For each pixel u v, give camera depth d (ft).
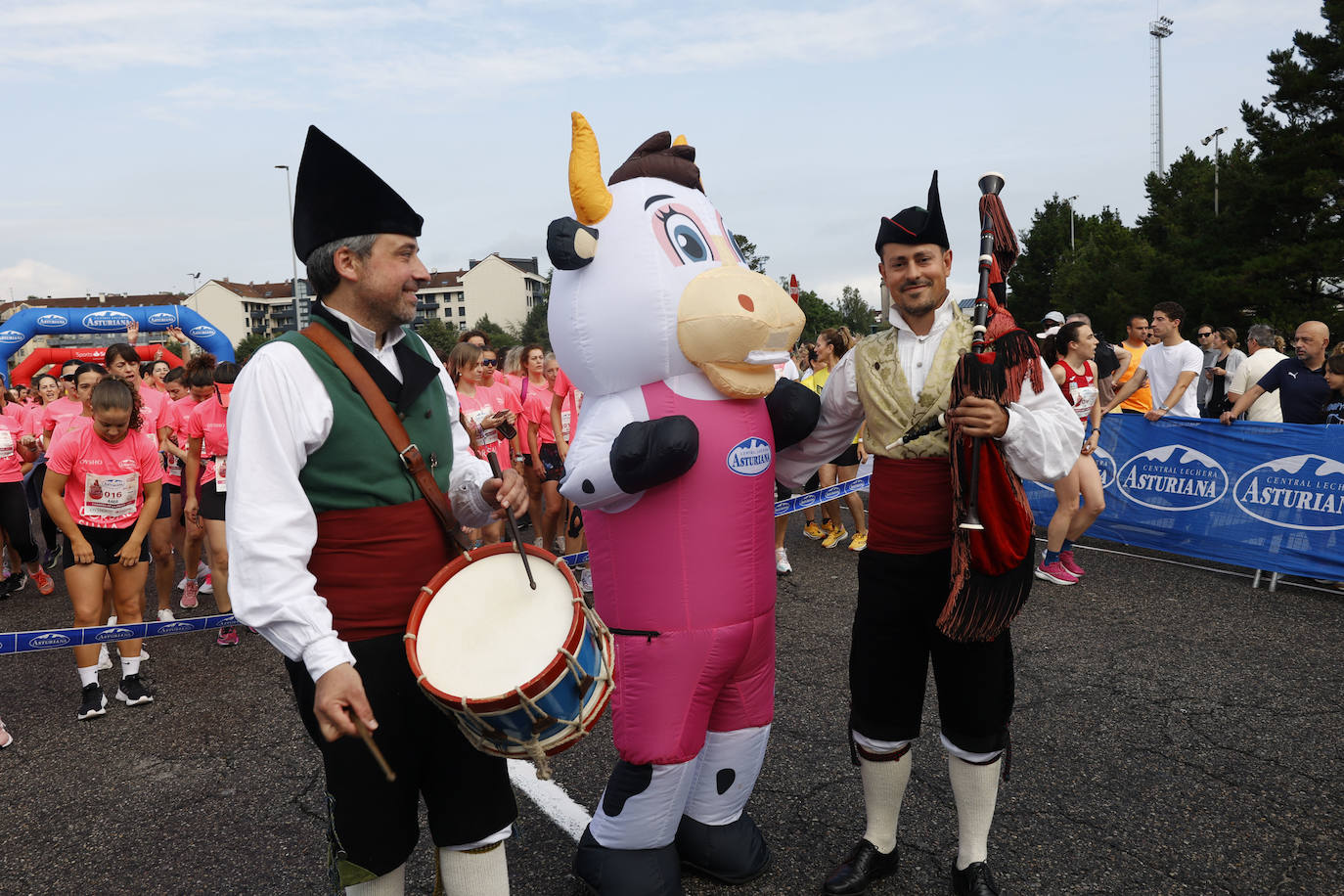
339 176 6.90
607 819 9.39
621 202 9.35
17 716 15.89
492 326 298.15
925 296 9.25
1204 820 10.98
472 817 7.35
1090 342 20.65
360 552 6.93
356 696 6.25
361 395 7.03
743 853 9.83
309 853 11.00
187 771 13.41
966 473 8.58
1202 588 20.93
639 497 8.98
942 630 8.71
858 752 9.82
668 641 8.98
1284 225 102.58
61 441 15.62
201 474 20.84
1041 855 10.28
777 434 9.91
